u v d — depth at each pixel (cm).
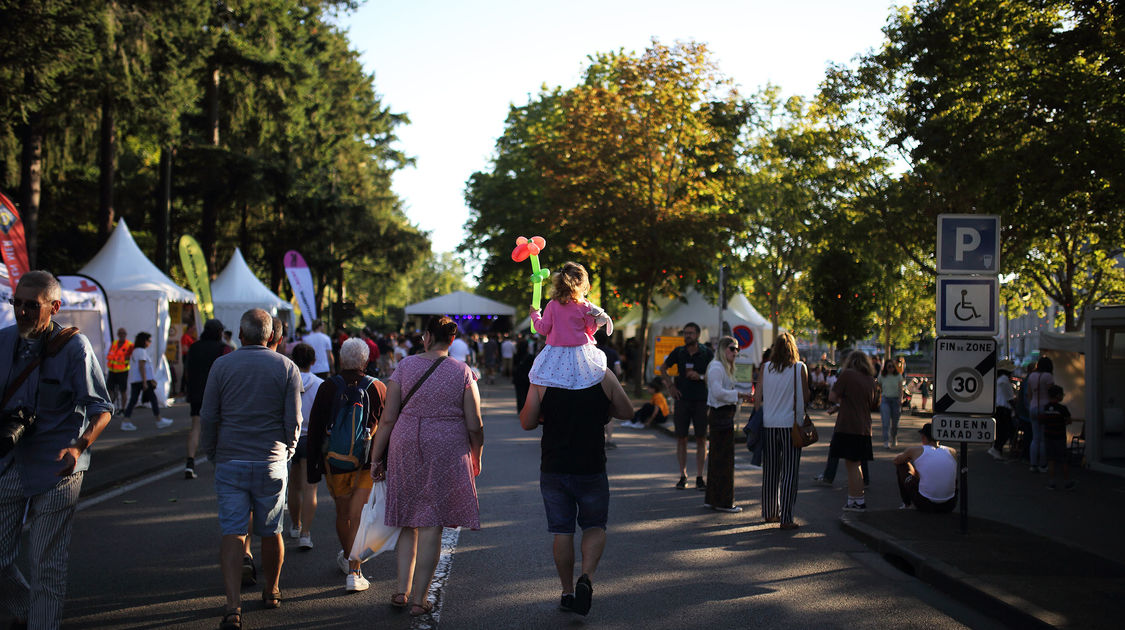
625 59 3134
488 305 4725
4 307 1504
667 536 866
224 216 4100
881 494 1178
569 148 3194
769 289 5288
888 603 640
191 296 2689
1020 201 1550
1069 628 555
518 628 562
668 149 3209
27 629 542
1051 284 3189
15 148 2442
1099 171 1396
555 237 3838
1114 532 914
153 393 1881
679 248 3206
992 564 724
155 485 1150
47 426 510
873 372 1049
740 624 578
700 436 1176
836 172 3077
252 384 575
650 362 3888
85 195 3669
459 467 584
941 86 1889
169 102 2747
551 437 587
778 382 923
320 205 4356
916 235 2956
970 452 1823
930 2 1977
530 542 822
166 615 585
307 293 3403
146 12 2470
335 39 4681
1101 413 1555
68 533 518
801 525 939
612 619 585
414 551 618
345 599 628
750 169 4166
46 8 1908
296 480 802
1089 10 1354
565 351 590
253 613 591
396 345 3753
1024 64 1655
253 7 3491
